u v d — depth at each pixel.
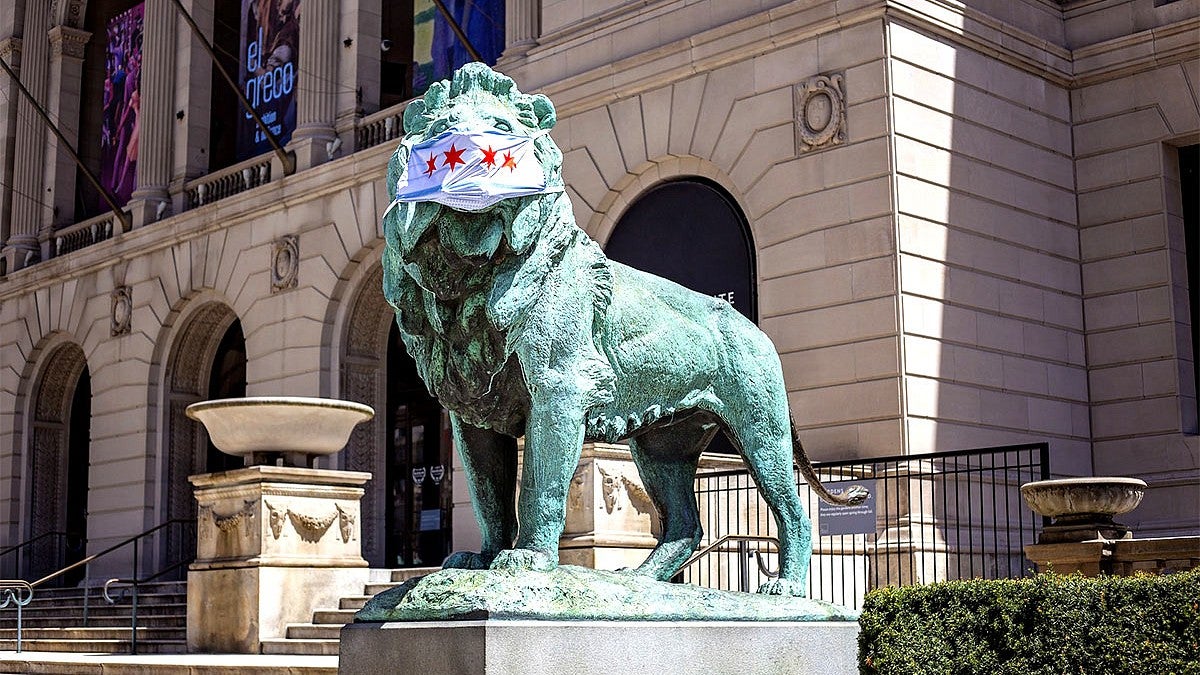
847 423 19.09
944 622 8.15
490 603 6.09
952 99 20.23
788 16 20.39
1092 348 21.78
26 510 35.25
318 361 27.39
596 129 22.89
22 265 36.25
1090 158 22.14
